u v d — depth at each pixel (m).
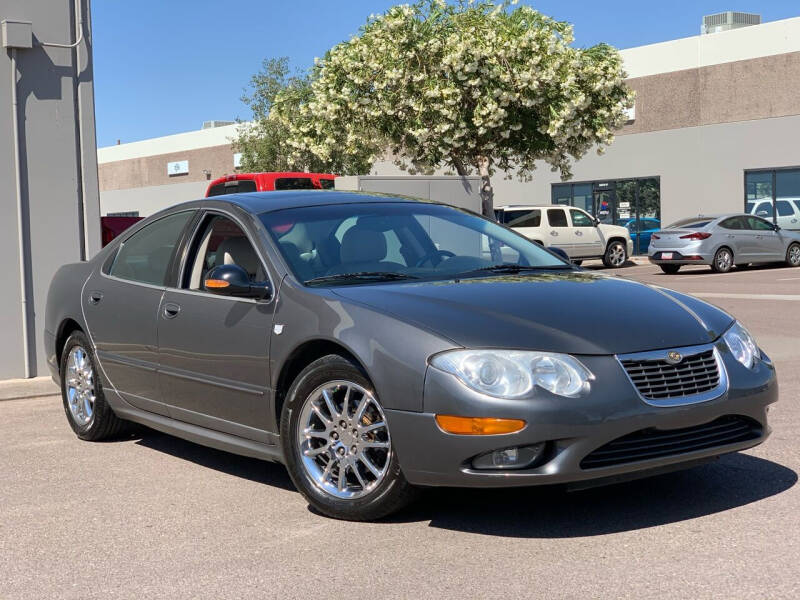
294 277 4.49
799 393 6.83
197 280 5.05
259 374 4.47
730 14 36.06
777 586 3.23
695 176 30.17
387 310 4.04
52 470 5.28
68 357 6.08
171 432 5.25
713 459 4.01
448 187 17.81
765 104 28.53
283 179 20.94
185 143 50.66
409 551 3.74
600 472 3.70
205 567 3.67
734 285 17.67
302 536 3.99
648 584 3.29
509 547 3.74
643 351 3.84
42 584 3.56
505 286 4.37
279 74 36.34
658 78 30.95
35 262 8.30
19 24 8.05
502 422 3.63
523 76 18.94
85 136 8.51
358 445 4.09
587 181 33.00
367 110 20.17
